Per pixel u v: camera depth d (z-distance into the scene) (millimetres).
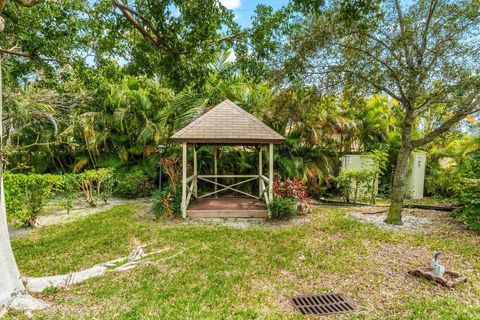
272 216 7625
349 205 9602
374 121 11469
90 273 4297
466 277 4160
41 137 11867
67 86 11219
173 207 7973
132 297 3650
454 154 9969
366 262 4766
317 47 6602
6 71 6758
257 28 6031
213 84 10672
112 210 8719
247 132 7738
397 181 6996
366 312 3383
